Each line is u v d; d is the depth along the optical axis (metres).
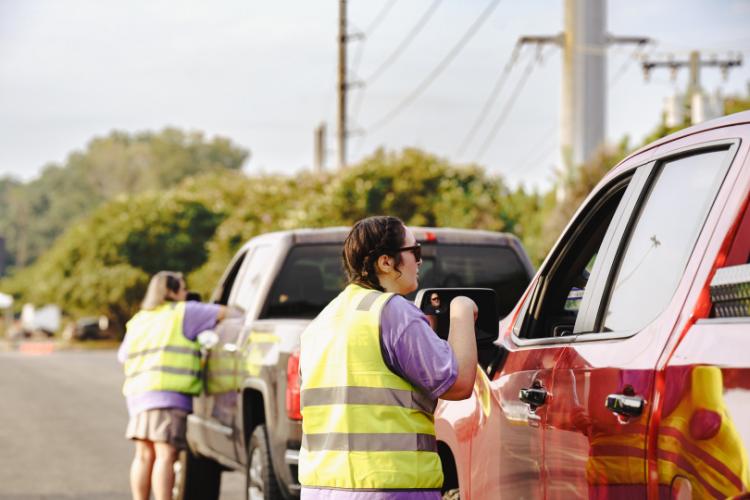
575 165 52.06
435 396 7.14
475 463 8.48
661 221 6.58
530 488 7.41
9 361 84.12
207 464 18.59
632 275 6.73
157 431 16.31
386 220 7.58
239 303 17.12
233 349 16.12
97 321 146.62
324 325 7.47
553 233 50.06
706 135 6.34
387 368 7.20
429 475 7.17
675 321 5.86
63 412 38.38
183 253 132.88
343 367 7.25
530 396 7.36
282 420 14.19
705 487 5.30
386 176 71.31
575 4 58.41
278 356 14.45
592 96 58.38
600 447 6.36
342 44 88.19
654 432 5.76
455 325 7.30
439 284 16.25
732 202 5.77
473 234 16.47
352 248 7.61
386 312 7.20
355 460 7.12
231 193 138.12
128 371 16.77
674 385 5.64
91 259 131.88
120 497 20.48
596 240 8.05
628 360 6.17
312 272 16.23
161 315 16.73
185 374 16.58
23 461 25.45
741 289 5.36
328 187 75.44
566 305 8.27
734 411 5.13
